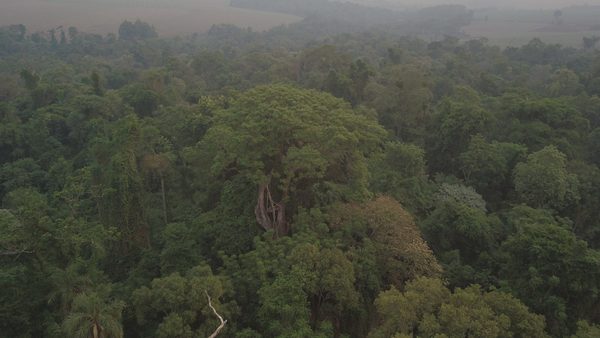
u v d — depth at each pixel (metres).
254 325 27.72
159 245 37.53
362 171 35.22
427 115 64.19
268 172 35.66
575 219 44.16
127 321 28.88
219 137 34.38
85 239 31.11
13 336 27.23
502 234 37.56
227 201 36.88
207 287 25.94
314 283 26.50
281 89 38.50
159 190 47.75
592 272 27.67
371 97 67.06
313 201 35.66
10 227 28.61
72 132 63.06
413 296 23.92
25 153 61.91
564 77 79.69
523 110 54.97
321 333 24.67
